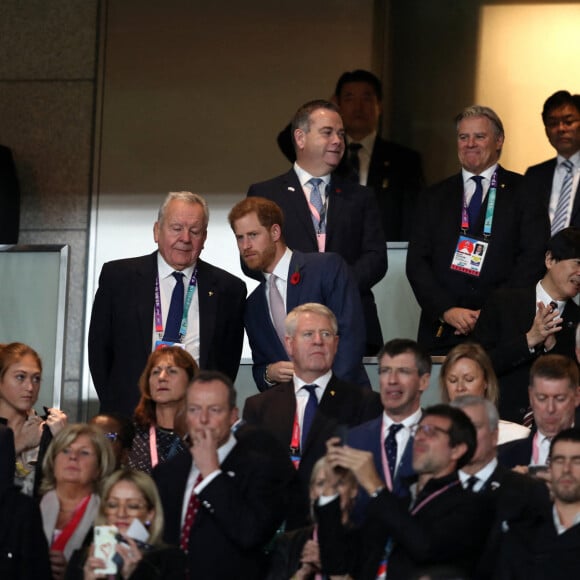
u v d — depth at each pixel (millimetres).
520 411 28141
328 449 22500
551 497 22484
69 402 38875
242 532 22828
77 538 24078
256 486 23203
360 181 37812
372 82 38219
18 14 40875
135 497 22922
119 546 22375
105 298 29000
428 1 39250
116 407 28422
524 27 38906
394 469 24438
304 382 26062
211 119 40000
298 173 30594
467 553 21844
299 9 39812
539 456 25312
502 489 22562
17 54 40812
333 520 22438
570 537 21828
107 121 40312
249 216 28250
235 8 40125
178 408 26453
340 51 39594
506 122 38906
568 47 38781
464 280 31266
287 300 28250
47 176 40312
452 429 22156
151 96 40250
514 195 31516
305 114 30516
